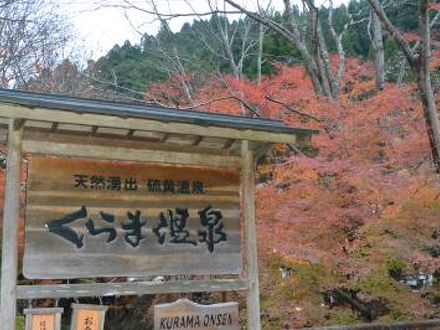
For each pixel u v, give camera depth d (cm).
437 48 1155
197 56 1867
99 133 479
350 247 733
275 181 805
